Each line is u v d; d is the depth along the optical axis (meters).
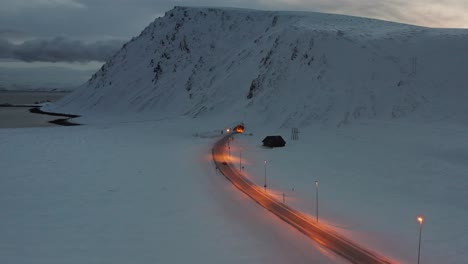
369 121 82.69
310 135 80.56
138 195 42.62
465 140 62.22
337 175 52.22
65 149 71.62
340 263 26.23
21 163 59.09
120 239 30.59
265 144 72.75
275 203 38.81
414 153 60.56
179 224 33.78
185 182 47.62
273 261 26.78
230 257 27.44
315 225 32.91
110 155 65.81
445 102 82.88
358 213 36.88
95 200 40.88
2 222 34.09
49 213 36.72
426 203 40.53
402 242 30.34
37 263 26.08
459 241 30.73
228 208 37.56
